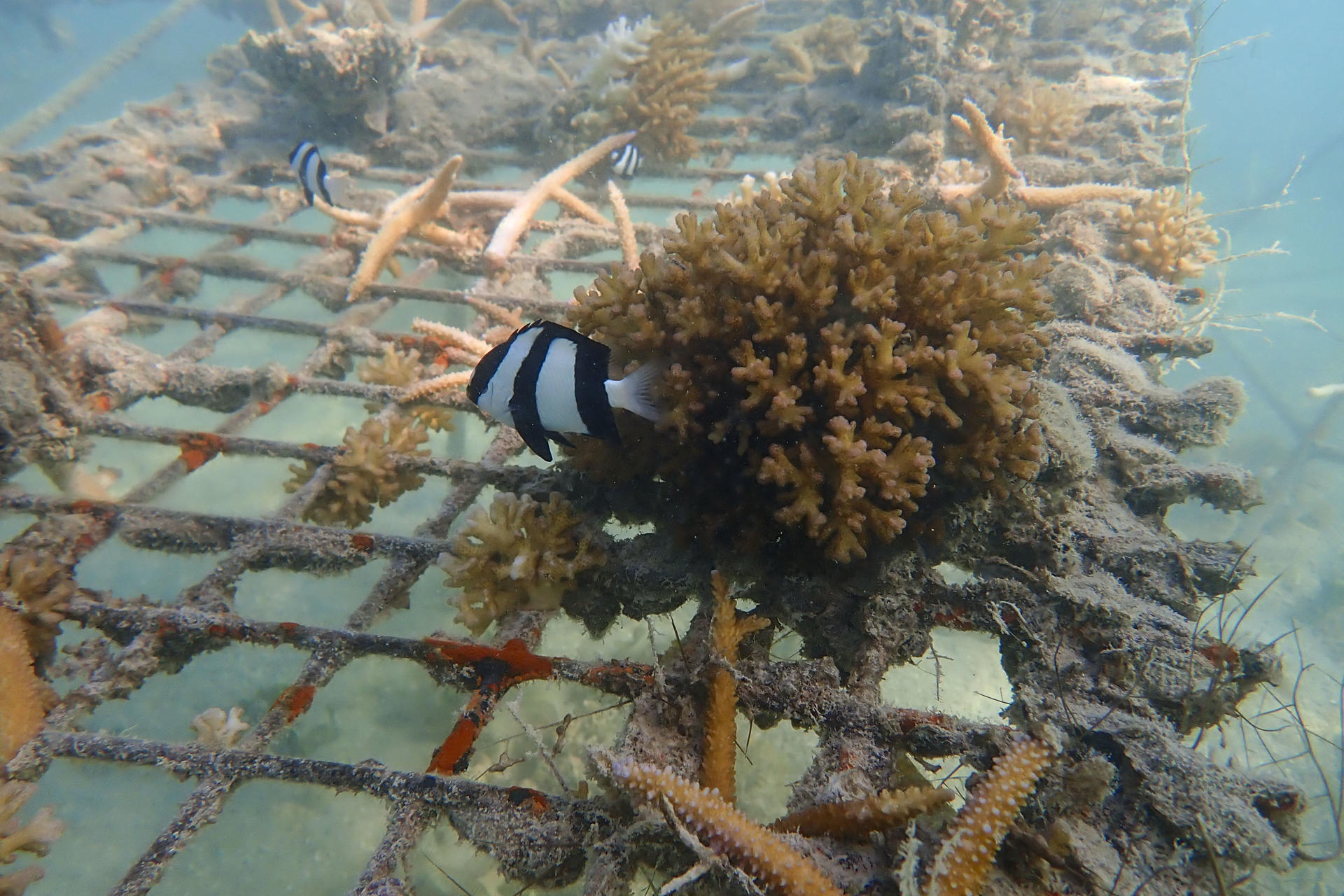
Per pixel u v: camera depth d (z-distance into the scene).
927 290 0.24
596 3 1.09
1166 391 0.38
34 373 0.38
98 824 0.40
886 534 0.24
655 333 0.25
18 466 0.37
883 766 0.23
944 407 0.24
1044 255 0.26
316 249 0.60
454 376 0.41
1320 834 0.50
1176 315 0.49
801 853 0.19
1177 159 0.81
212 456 0.38
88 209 0.63
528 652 0.26
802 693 0.24
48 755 0.26
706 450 0.26
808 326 0.25
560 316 0.50
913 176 0.66
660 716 0.24
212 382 0.43
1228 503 0.33
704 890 0.19
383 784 0.23
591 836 0.21
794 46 0.87
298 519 0.35
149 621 0.29
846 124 0.76
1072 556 0.29
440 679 0.27
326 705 0.44
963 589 0.28
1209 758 0.24
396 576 0.31
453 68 0.90
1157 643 0.25
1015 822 0.21
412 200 0.57
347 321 0.50
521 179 0.74
